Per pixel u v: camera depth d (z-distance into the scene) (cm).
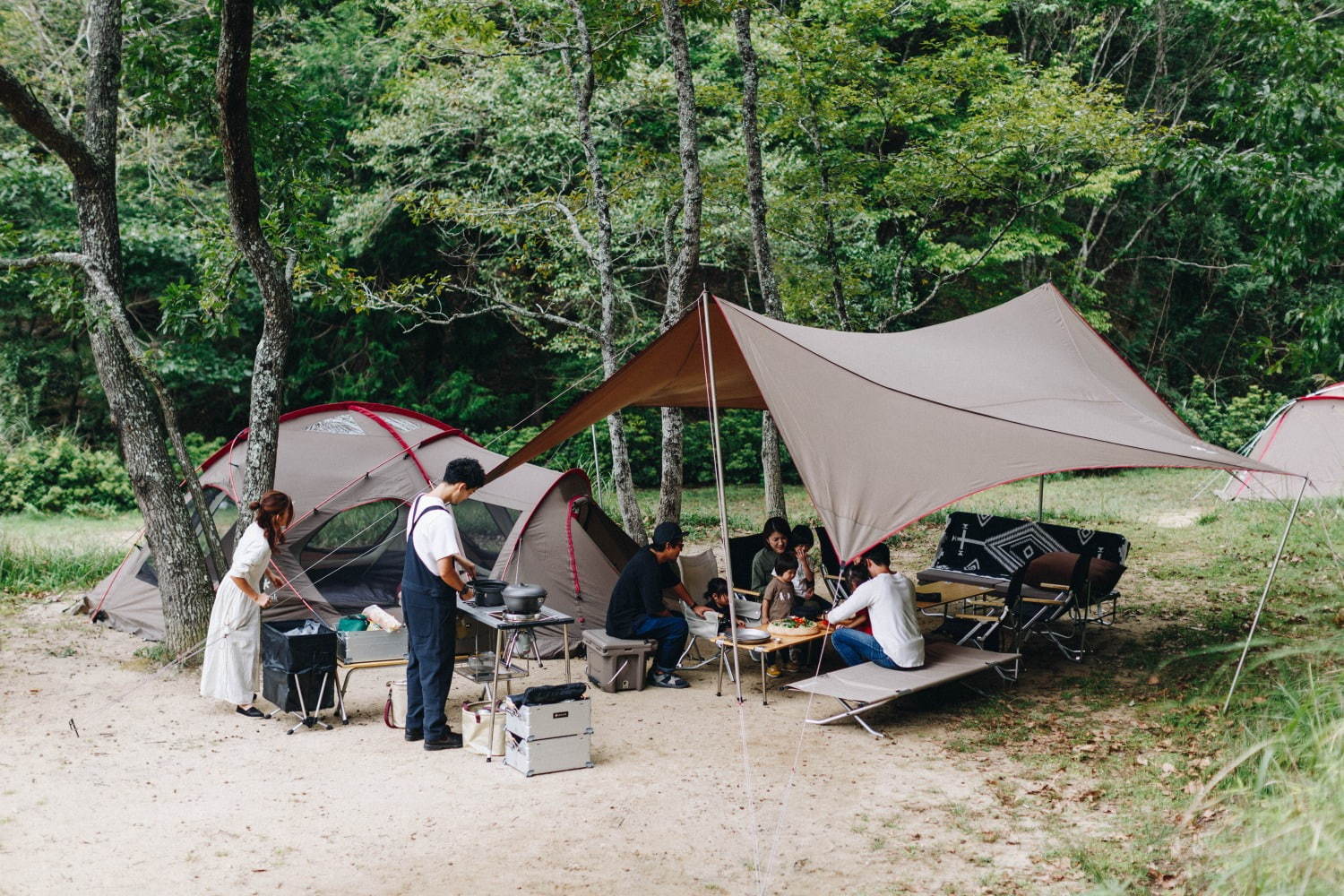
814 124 1334
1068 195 2033
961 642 747
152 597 881
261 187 887
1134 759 548
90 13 789
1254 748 362
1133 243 2411
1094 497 1658
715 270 2158
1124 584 1037
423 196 1327
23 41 1653
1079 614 842
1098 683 702
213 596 791
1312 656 605
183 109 844
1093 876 409
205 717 651
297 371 2083
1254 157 1001
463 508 846
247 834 470
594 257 1149
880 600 645
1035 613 759
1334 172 952
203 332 914
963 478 533
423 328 2077
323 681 629
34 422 1922
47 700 684
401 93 1494
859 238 1620
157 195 1883
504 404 2147
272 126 842
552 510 829
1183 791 495
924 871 426
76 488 1698
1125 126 1285
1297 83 984
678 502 1008
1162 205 2328
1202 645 783
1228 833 396
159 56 830
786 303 1521
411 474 865
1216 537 1248
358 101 1892
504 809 499
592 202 1236
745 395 882
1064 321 853
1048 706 655
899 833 465
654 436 2008
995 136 1301
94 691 706
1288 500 1341
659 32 1623
